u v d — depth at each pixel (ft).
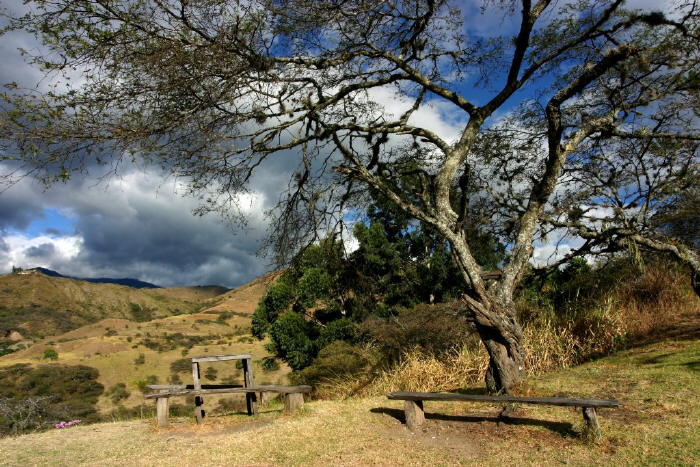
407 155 34.35
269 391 25.38
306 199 29.45
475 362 32.42
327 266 36.47
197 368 26.11
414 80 28.09
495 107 27.09
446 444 18.13
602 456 15.31
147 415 33.86
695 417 17.49
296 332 61.41
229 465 17.13
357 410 24.64
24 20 19.26
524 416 20.17
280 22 23.54
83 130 21.04
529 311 37.47
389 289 53.98
